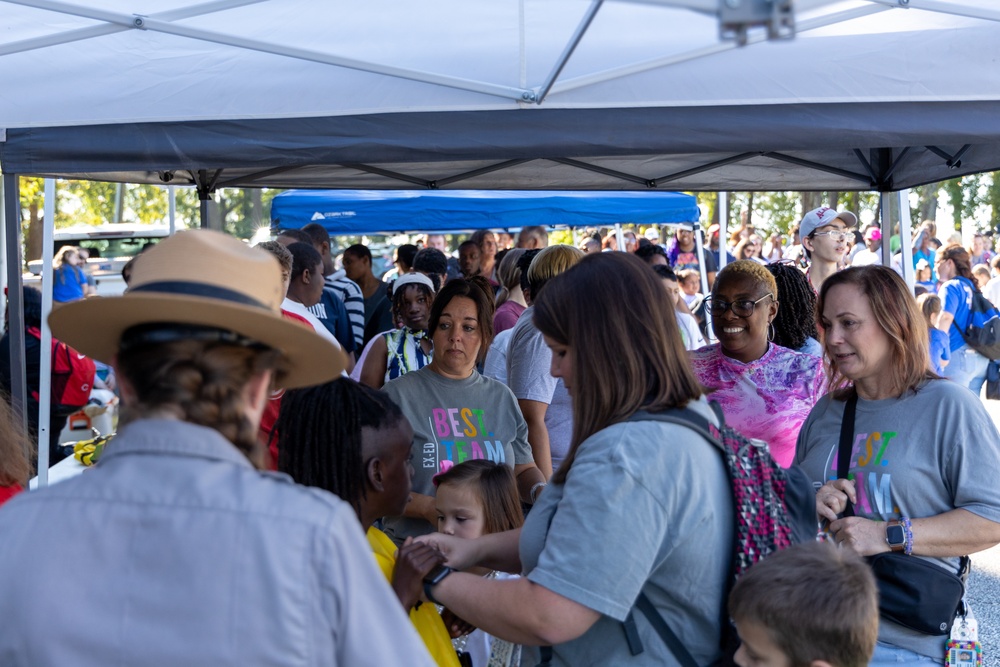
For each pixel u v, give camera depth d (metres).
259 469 1.37
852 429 2.60
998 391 9.55
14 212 3.69
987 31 3.41
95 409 7.49
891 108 3.39
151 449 1.27
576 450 1.81
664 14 3.32
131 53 3.43
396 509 2.13
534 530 1.85
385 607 1.28
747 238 14.20
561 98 3.35
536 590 1.69
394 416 2.12
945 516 2.39
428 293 4.65
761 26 1.14
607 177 6.31
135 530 1.23
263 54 3.44
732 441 1.82
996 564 6.37
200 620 1.19
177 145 3.36
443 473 2.78
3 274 8.85
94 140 3.34
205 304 1.25
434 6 3.40
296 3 3.42
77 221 26.00
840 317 2.55
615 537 1.64
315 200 10.05
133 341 1.30
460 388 3.58
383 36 3.41
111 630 1.20
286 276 4.09
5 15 3.43
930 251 14.31
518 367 3.93
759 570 1.70
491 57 3.38
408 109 3.36
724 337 3.58
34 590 1.21
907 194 5.88
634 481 1.66
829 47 3.40
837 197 24.02
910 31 3.42
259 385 1.36
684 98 3.36
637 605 1.75
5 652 1.22
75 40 3.34
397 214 10.12
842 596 1.66
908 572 2.35
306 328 1.32
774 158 5.86
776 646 1.68
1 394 2.60
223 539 1.21
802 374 3.55
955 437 2.42
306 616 1.21
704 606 1.74
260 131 3.36
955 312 9.45
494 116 3.36
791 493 1.86
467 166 5.86
